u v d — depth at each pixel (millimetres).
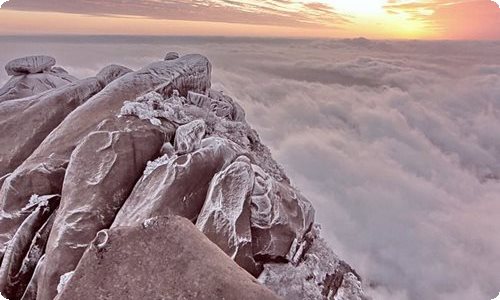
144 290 1557
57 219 2672
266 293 1599
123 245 1688
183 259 1658
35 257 2828
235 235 2600
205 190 2850
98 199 2736
